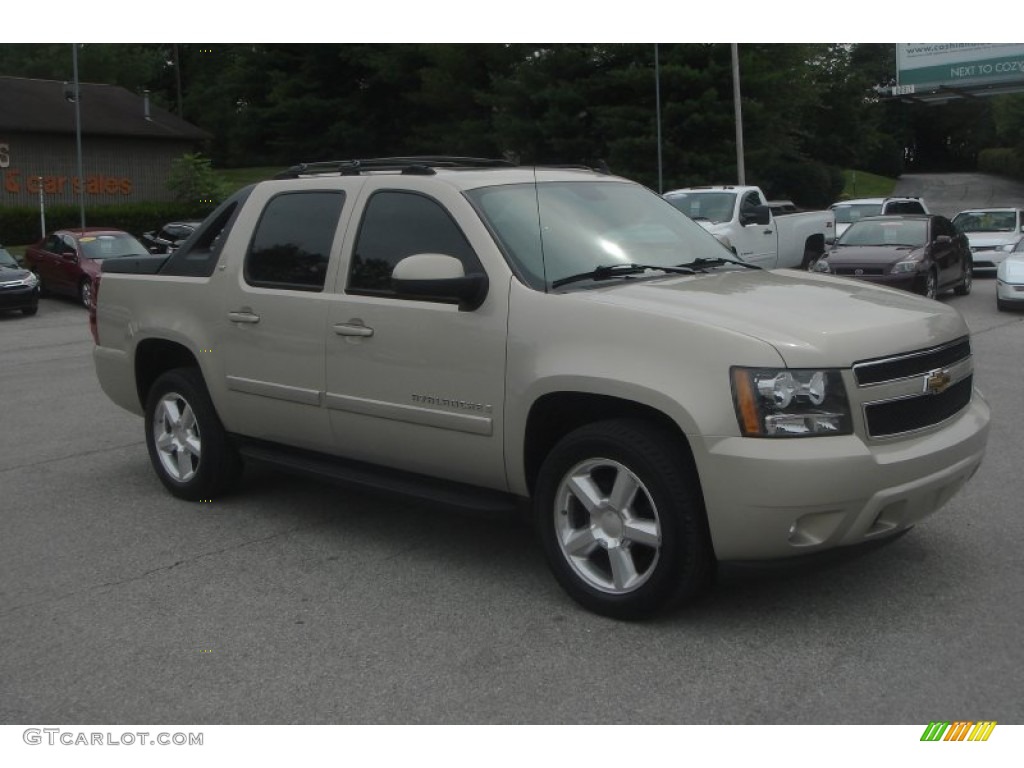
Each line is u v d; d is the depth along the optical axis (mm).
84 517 6598
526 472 5035
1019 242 18875
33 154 41531
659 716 3902
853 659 4289
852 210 29141
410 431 5375
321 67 51656
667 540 4465
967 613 4707
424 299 5277
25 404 10766
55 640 4730
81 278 22391
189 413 6797
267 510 6645
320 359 5734
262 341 6059
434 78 46188
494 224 5180
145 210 40719
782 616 4727
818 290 5066
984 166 83750
